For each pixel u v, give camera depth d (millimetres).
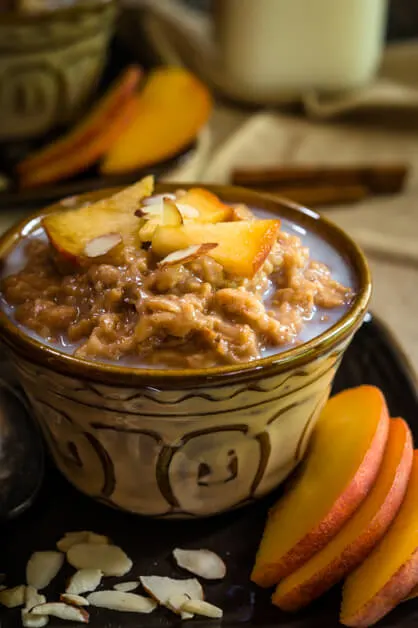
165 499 422
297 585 402
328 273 423
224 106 743
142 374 382
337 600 407
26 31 579
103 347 391
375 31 702
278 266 412
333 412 449
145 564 420
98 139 586
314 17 678
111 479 421
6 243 433
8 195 564
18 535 428
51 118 625
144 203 429
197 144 608
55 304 406
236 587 413
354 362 477
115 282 400
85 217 421
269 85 713
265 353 395
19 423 448
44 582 414
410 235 589
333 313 410
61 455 432
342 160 650
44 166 581
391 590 394
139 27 757
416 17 819
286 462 429
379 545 407
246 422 405
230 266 400
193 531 429
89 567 417
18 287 412
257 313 394
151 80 646
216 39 722
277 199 452
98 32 619
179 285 397
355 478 412
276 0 672
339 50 695
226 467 416
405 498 417
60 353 388
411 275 559
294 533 412
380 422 429
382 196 624
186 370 383
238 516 433
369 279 417
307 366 394
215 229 408
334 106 703
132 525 431
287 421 415
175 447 407
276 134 684
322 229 443
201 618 404
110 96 623
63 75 610
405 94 714
